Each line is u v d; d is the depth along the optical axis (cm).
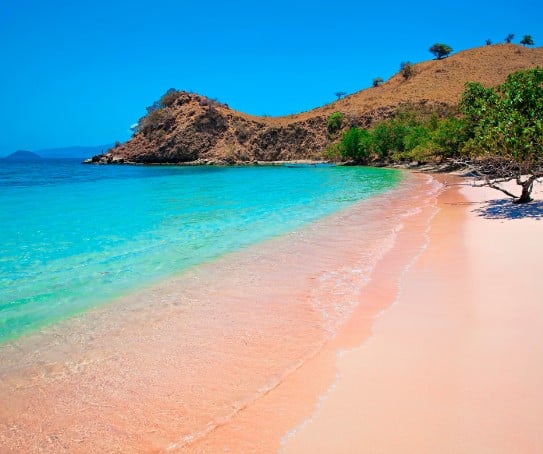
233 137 8281
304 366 489
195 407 422
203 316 650
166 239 1208
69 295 752
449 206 1733
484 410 379
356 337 556
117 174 5231
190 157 8169
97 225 1452
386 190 2583
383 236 1178
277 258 973
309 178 3825
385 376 451
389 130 5794
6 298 738
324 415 392
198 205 2000
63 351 546
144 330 604
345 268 877
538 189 2000
